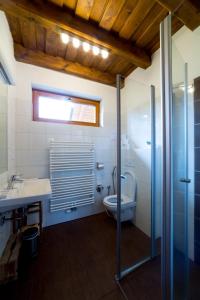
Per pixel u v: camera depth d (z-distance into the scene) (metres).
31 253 1.46
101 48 1.78
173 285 0.74
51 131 2.19
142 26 1.60
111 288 1.17
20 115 1.98
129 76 2.47
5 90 1.46
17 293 1.12
